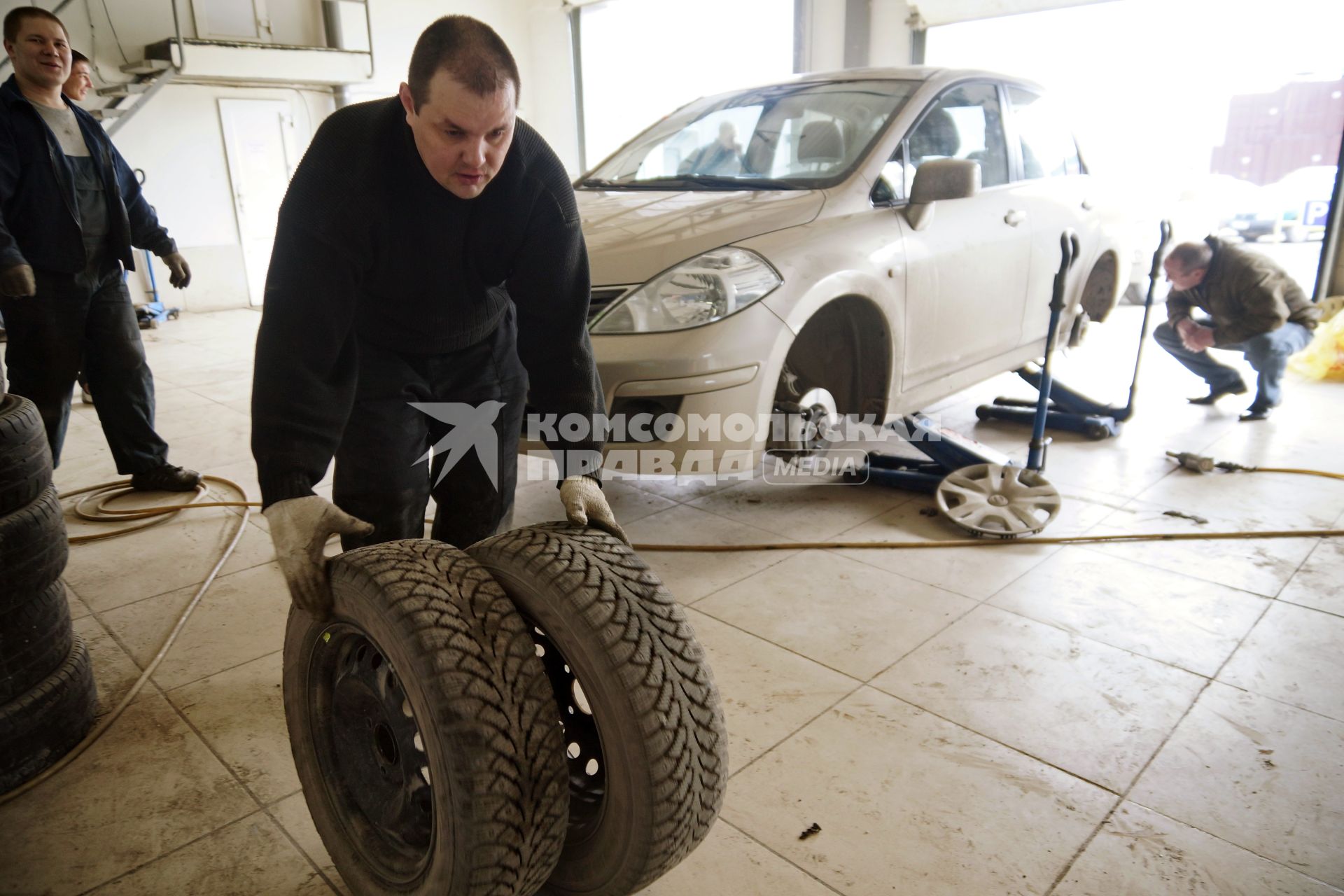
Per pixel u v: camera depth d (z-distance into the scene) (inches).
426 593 47.2
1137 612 95.7
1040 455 132.4
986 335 140.0
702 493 134.7
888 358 120.6
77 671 75.9
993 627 93.0
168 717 79.7
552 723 47.4
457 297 61.4
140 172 337.1
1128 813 65.6
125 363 131.8
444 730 44.3
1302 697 79.9
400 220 55.5
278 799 69.1
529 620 51.5
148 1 367.2
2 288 107.2
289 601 102.3
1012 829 64.1
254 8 399.2
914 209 120.6
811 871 60.3
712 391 100.0
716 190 126.4
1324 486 132.6
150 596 103.7
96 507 132.0
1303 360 197.5
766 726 76.4
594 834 51.2
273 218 415.8
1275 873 59.7
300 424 52.2
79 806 68.4
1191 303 172.2
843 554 111.7
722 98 151.6
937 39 318.7
